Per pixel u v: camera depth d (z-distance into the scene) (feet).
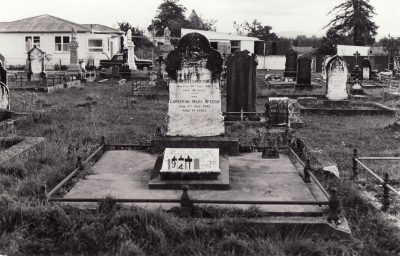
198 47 32.35
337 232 21.06
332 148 40.29
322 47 198.08
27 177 27.76
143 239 20.08
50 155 33.42
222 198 24.30
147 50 230.48
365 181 30.25
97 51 157.38
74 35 125.18
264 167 30.35
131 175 28.53
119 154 33.37
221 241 20.02
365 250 20.39
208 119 33.27
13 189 25.66
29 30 153.58
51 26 155.74
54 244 20.21
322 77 125.08
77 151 34.96
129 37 142.72
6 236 20.26
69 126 47.85
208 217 22.24
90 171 28.94
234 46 176.86
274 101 37.40
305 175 27.71
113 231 20.22
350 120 56.08
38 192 24.29
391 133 47.73
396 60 158.40
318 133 47.78
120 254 18.78
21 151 33.32
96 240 19.89
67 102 67.77
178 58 32.50
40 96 74.64
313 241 20.80
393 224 22.97
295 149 35.37
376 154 37.78
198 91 32.94
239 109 52.49
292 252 19.47
